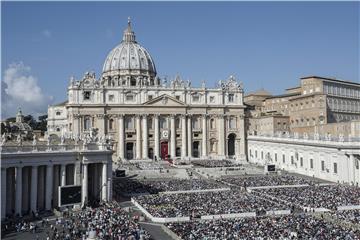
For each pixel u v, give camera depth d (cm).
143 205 6688
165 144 14938
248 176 10469
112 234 4719
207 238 4412
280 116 14900
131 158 14750
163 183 9162
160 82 18288
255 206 6456
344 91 14512
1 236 4941
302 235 4484
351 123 11288
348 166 9538
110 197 7575
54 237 4744
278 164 12738
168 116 14950
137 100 14725
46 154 6438
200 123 15288
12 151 5900
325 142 10238
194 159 14650
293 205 6631
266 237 4428
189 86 15188
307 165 11125
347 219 5450
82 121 14250
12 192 6291
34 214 6003
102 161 7406
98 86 14425
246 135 15612
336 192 7675
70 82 14325
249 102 18225
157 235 5097
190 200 7006
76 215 6031
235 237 4425
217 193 7825
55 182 6875
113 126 14550
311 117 13725
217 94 15400
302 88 14488
